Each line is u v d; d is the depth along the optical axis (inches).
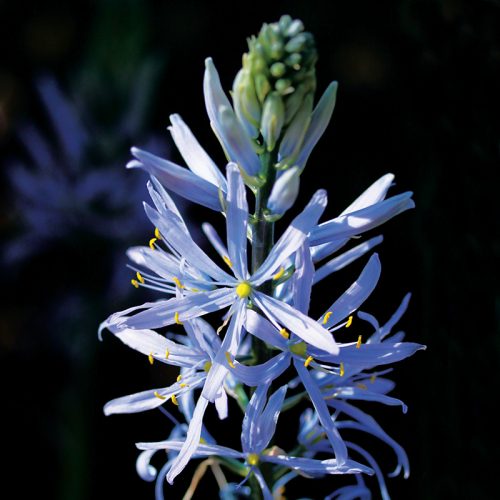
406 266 23.6
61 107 22.4
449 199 16.4
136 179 22.4
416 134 17.7
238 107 11.0
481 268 16.0
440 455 16.4
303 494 21.5
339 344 11.1
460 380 16.1
